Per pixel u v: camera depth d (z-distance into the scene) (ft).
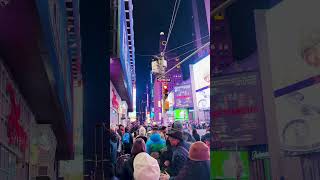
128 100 107.34
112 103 60.70
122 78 60.59
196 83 102.89
